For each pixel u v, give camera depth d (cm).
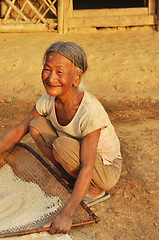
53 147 236
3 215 233
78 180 219
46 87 220
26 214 230
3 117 448
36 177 264
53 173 250
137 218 242
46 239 209
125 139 373
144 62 575
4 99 499
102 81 542
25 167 277
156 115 457
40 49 627
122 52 608
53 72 213
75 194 216
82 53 219
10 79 549
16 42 664
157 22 689
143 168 311
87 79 546
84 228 229
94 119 224
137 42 649
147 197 267
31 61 584
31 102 496
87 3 1050
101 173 245
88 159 223
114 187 281
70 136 245
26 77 552
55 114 244
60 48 210
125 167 313
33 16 758
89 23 702
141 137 378
